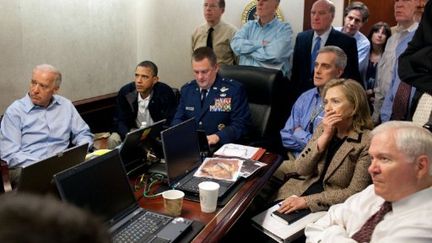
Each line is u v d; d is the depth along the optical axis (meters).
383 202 1.57
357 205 1.67
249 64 3.73
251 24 3.79
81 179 1.34
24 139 2.66
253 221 1.86
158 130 2.04
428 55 1.74
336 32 3.43
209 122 2.79
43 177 1.45
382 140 1.43
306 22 4.29
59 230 0.37
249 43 3.69
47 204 0.39
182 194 1.58
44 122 2.71
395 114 2.64
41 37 3.26
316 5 3.38
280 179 2.41
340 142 2.10
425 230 1.34
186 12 4.27
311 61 3.46
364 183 1.96
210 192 1.57
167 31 4.28
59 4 3.38
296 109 2.80
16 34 3.04
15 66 3.07
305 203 1.92
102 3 3.86
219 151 2.30
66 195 1.27
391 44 3.13
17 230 0.36
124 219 1.46
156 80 3.37
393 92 2.75
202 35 4.00
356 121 2.05
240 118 2.75
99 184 1.41
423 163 1.38
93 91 3.90
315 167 2.19
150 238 1.36
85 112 3.70
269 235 1.79
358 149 2.00
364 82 3.87
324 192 1.98
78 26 3.61
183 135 1.97
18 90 3.13
